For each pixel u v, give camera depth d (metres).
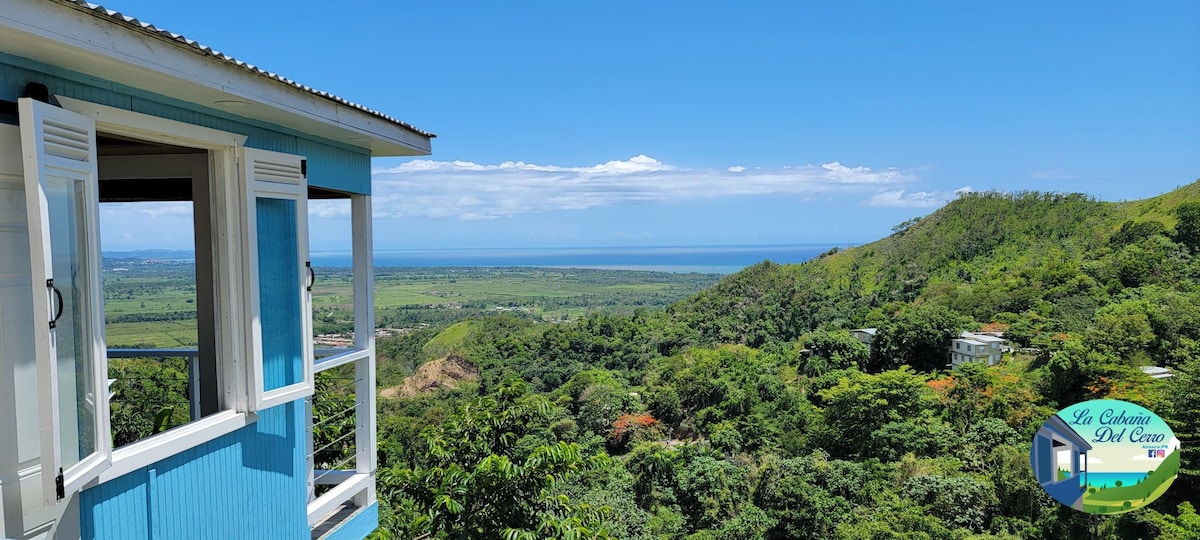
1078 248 82.50
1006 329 61.59
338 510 5.30
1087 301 62.72
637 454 43.41
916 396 48.59
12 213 2.45
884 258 97.69
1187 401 35.31
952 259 91.31
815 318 82.25
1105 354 47.47
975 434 43.81
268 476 4.11
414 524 5.61
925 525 34.12
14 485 2.46
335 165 4.88
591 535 5.62
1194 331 48.97
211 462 3.60
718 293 97.31
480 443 6.42
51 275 2.32
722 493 39.25
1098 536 30.75
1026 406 46.41
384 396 65.00
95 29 2.42
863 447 46.91
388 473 5.88
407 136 5.19
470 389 63.66
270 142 4.09
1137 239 75.31
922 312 66.50
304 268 4.23
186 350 4.74
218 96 3.24
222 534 3.68
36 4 2.18
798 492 36.31
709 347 72.94
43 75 2.60
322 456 7.54
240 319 3.74
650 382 61.50
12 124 2.45
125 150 4.06
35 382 2.52
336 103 4.16
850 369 58.75
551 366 70.69
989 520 35.12
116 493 2.96
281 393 4.02
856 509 36.94
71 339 2.54
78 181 2.59
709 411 53.25
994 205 99.44
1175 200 81.38
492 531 5.64
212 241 3.72
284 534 4.27
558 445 5.78
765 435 48.97
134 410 5.61
